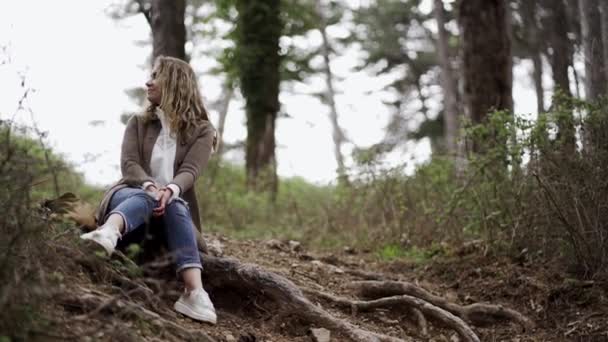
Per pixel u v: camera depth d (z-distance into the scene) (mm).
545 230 5410
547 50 11320
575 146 5406
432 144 27969
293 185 14484
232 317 4137
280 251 6227
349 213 8000
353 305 4781
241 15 14273
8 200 3230
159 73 4301
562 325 4789
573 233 5160
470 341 4516
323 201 9188
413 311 4770
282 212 10148
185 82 4328
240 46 14188
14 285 2895
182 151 4277
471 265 5781
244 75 14195
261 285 4234
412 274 5965
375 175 7742
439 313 4711
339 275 5578
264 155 13992
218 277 4273
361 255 6910
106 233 3600
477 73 8742
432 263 6031
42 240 3465
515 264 5555
